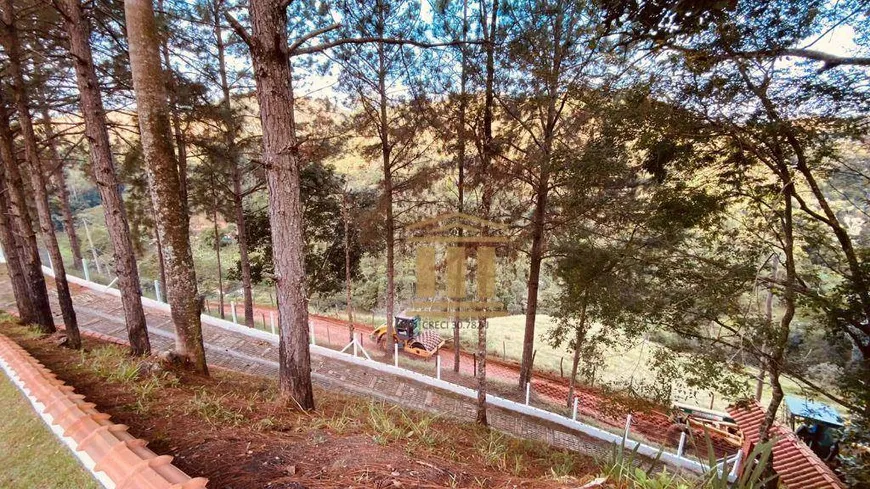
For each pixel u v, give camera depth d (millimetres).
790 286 4594
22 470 2430
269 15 3494
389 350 11141
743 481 1872
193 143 9016
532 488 2453
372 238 10602
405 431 3998
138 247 13305
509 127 7457
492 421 7988
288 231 3965
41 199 6082
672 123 4180
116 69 7402
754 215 5305
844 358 4656
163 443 2623
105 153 5250
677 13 2518
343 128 9570
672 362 5637
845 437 4570
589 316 6598
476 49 5984
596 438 7883
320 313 17500
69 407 2885
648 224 5598
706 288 4883
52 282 12820
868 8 2992
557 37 5746
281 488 2104
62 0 4926
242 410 3627
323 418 3775
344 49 8031
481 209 7457
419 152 9703
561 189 7055
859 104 3449
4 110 6426
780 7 3115
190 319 5051
